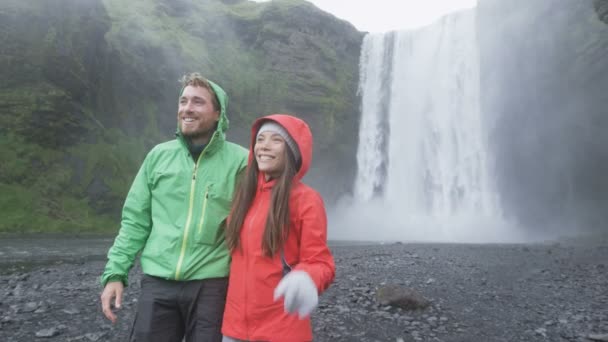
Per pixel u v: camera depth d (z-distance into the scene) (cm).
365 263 1248
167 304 266
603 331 600
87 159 3234
